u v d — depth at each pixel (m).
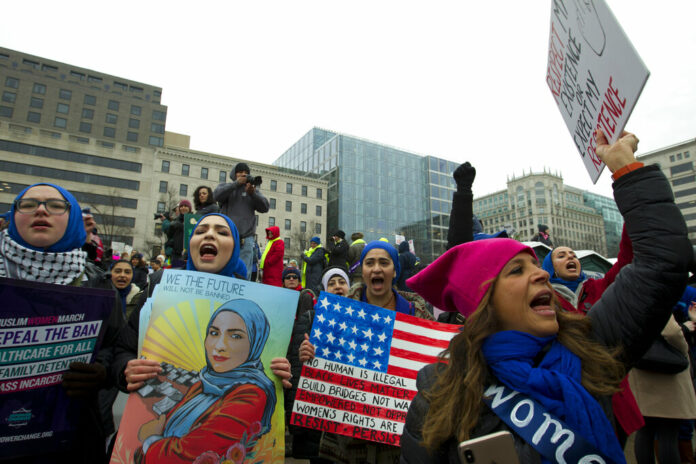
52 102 65.69
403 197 70.94
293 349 2.82
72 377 1.78
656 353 3.14
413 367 2.68
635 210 1.45
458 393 1.36
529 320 1.39
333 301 2.79
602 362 1.30
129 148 62.12
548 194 116.06
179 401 1.88
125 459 1.75
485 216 132.38
